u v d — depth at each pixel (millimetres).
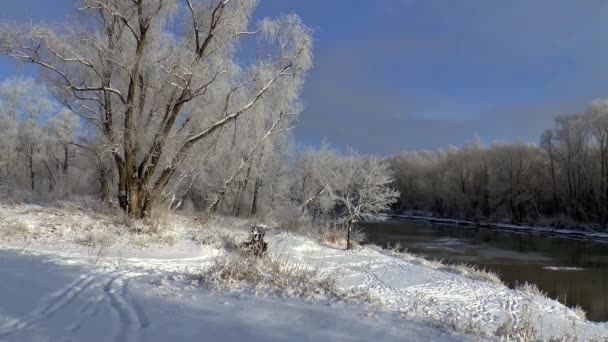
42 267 7660
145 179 17625
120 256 11789
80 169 37781
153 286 6762
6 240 11570
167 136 17531
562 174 53750
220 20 17672
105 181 23391
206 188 29016
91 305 5578
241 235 19109
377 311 6176
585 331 9922
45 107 39656
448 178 69375
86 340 4352
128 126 16719
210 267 8172
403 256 21734
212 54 18125
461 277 16750
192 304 5785
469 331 5629
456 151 72500
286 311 5727
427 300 11453
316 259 14352
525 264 26062
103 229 14453
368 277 14844
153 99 18328
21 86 38875
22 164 40906
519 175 57594
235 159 24391
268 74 19656
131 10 16797
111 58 16422
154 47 17438
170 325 4891
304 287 7238
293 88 20625
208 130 18281
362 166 26141
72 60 15930
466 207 65750
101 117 18141
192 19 18094
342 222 27766
